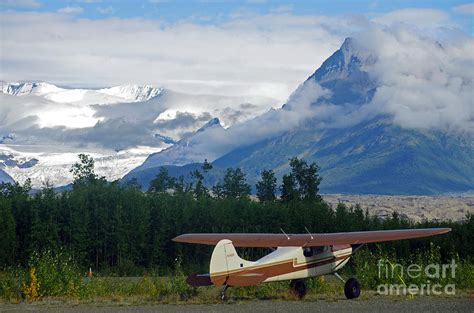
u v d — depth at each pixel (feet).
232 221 307.37
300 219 305.94
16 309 115.34
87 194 305.12
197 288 141.18
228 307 117.29
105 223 300.20
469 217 274.98
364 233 131.13
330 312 110.11
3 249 278.46
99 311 112.57
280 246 126.82
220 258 120.16
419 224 295.28
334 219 308.19
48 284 131.03
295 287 132.98
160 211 306.76
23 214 293.64
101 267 293.84
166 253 303.89
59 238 292.61
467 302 122.72
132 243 301.63
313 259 130.31
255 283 123.13
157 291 134.62
